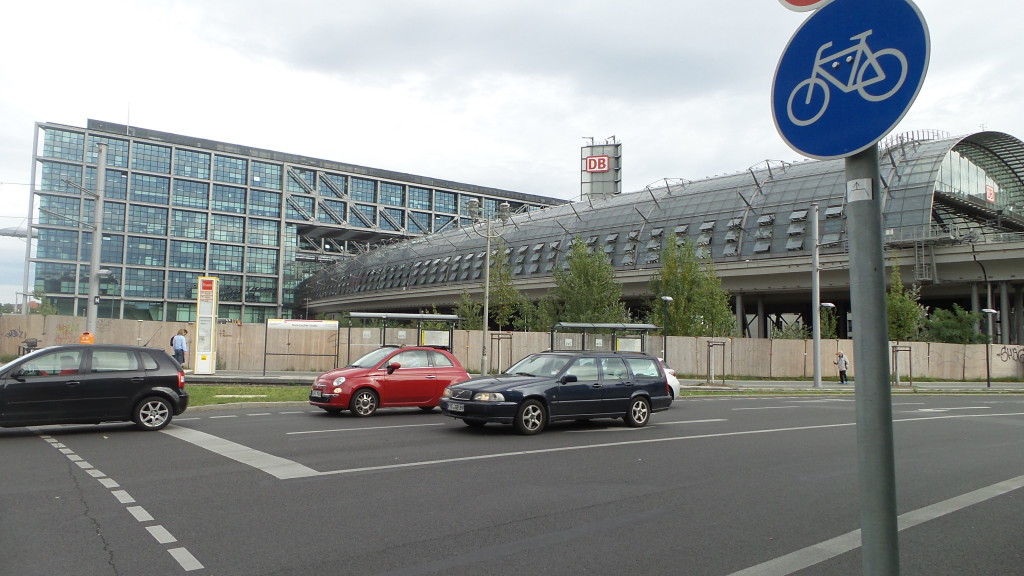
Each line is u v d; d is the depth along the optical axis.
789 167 58.91
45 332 34.03
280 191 118.25
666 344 37.53
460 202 140.12
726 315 42.06
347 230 124.81
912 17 2.84
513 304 49.69
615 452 10.89
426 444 11.40
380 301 88.50
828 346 42.28
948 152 50.50
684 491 8.05
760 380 39.47
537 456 10.35
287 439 11.77
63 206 99.56
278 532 6.14
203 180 111.06
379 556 5.52
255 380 25.50
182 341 29.58
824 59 3.15
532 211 81.88
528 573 5.16
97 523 6.35
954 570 5.34
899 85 2.84
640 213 64.69
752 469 9.54
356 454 10.27
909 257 46.97
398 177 132.62
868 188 2.93
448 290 75.75
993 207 58.34
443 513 6.88
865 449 2.87
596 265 40.88
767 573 5.21
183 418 15.02
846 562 5.48
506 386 12.81
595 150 93.69
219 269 111.25
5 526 6.23
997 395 30.78
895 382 37.38
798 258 49.22
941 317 47.91
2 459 9.62
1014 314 53.31
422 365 16.53
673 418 16.61
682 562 5.45
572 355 14.09
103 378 12.23
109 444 11.05
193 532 6.10
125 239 103.50
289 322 30.56
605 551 5.71
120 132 105.88
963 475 9.41
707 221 58.56
